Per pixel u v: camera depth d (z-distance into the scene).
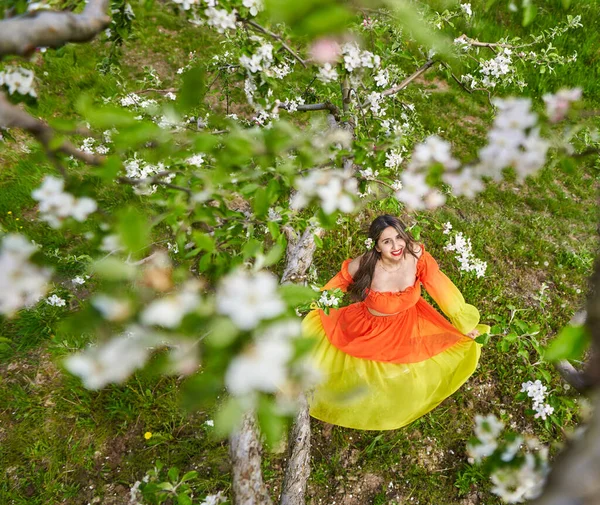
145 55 6.07
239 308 0.62
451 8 2.80
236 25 1.58
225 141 0.93
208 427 3.23
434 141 1.03
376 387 3.07
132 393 3.45
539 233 4.64
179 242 1.20
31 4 0.96
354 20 1.83
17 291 0.74
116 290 0.68
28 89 1.06
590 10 6.14
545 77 5.73
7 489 3.12
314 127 1.20
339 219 3.12
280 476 3.25
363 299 3.18
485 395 3.63
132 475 3.22
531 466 1.08
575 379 0.94
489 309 4.09
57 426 3.35
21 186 4.42
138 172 2.24
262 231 2.32
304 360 0.64
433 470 3.32
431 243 4.48
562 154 0.94
